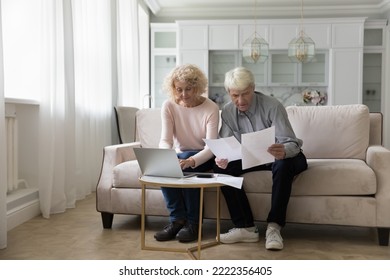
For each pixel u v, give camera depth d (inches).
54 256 76.5
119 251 79.7
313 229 98.1
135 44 203.6
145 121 118.0
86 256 76.5
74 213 114.4
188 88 87.1
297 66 260.5
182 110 90.9
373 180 84.1
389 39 255.1
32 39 116.0
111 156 99.4
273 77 266.4
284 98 272.2
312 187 86.6
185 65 89.2
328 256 77.0
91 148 145.9
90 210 118.4
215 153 81.7
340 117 106.3
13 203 101.4
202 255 77.4
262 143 78.2
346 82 251.6
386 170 85.3
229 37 257.6
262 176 88.4
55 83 112.3
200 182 73.7
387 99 256.4
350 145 104.0
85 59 140.1
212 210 90.8
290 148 81.6
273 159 79.3
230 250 80.7
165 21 281.9
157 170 79.6
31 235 91.5
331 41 251.0
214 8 274.1
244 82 84.0
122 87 184.7
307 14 271.3
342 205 85.7
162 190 89.0
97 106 150.3
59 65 115.1
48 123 109.8
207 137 88.8
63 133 115.8
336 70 251.9
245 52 203.3
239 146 80.4
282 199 82.1
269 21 253.9
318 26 251.6
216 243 84.7
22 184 118.6
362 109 105.8
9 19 116.2
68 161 120.6
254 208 88.8
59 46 115.0
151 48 272.5
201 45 259.0
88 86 140.9
